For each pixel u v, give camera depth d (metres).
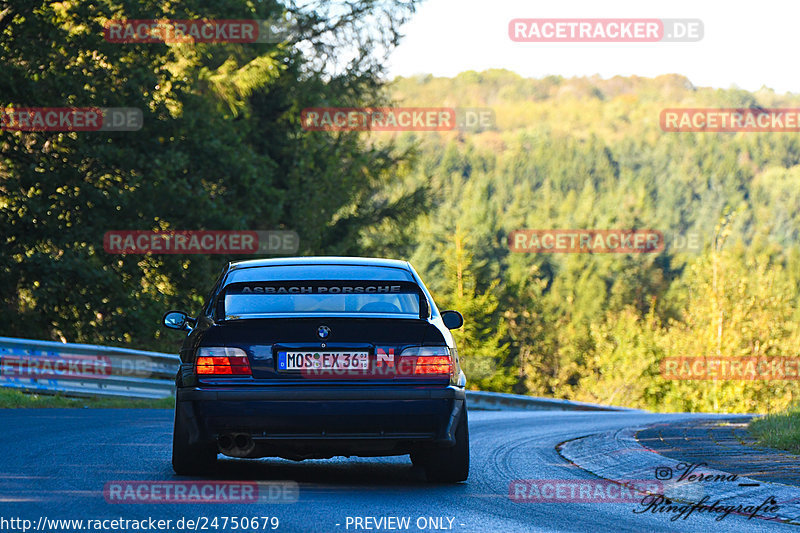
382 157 72.94
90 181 50.94
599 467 15.66
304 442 12.49
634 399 126.75
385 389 12.48
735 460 15.38
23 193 49.34
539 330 160.88
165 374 35.19
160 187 50.28
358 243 75.88
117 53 50.72
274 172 70.19
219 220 53.41
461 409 13.08
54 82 47.78
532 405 52.00
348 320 12.64
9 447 16.64
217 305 13.16
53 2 49.16
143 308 50.41
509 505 11.79
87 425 21.72
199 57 58.81
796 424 19.61
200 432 12.48
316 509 11.07
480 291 126.06
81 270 47.03
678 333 111.44
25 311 49.12
